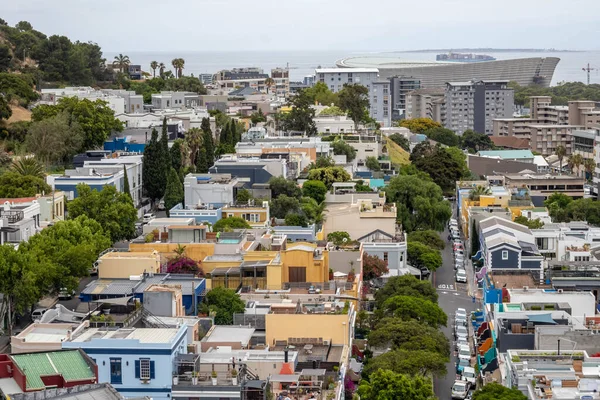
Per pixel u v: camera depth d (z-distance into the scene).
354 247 194.12
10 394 88.81
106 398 87.25
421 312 172.12
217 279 166.12
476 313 196.38
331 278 176.12
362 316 166.62
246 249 181.75
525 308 166.75
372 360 147.62
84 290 155.88
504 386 134.25
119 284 159.38
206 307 148.88
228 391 110.75
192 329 127.94
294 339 135.88
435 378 160.62
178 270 168.62
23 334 128.25
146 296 140.00
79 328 122.44
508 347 153.12
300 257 168.25
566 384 122.62
